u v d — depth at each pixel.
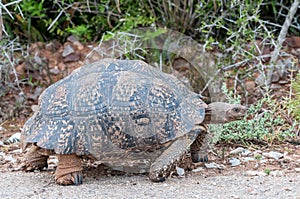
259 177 5.46
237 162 6.03
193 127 5.34
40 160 5.83
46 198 4.92
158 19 9.22
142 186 5.22
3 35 8.95
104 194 5.00
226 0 8.62
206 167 5.91
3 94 8.41
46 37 9.78
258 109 7.06
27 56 8.82
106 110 5.23
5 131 7.61
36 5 9.27
